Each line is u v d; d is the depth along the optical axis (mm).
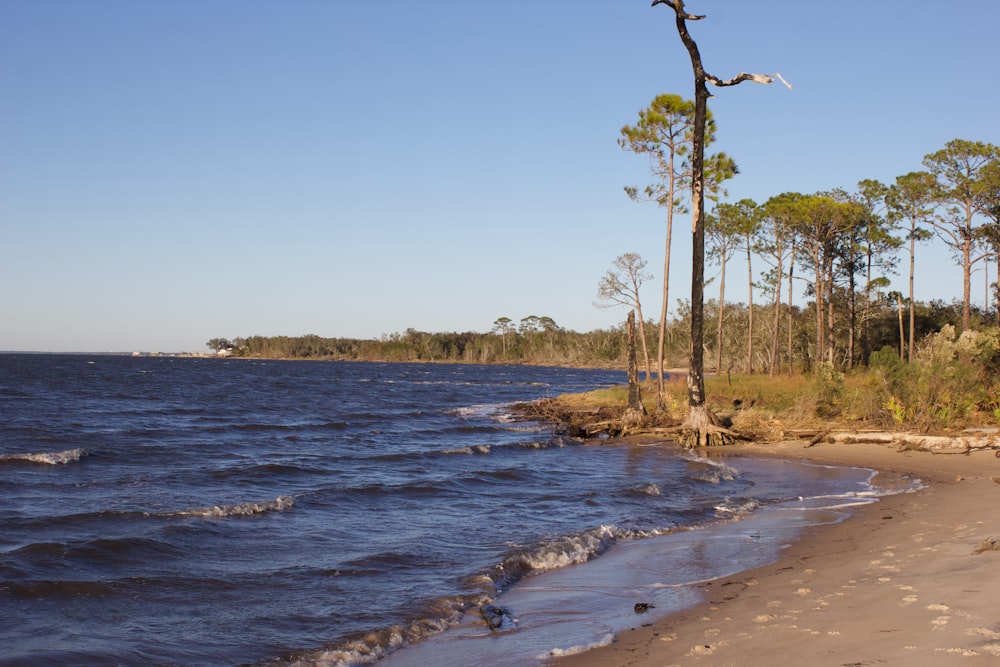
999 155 40469
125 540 11664
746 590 8656
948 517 12094
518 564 10703
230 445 28516
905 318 63094
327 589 9586
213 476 20062
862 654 5672
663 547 11703
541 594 9266
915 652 5523
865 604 7176
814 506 14922
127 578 9797
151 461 23031
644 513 14867
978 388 25578
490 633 7770
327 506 15633
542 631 7719
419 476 20766
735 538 12078
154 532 12430
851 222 49031
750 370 56094
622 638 7184
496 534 13094
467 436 33719
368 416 44250
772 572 9523
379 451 27609
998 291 45312
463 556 11414
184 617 8422
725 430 27109
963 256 43750
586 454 26234
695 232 27234
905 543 10266
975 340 27016
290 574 10266
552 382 102188
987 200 41844
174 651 7375
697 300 27438
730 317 85875
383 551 11641
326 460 24312
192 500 16234
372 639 7594
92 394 58250
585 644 7086
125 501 15852
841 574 8812
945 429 24047
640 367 115375
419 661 7008
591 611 8367
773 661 5820
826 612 7109
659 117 34500
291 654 7320
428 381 101000
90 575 9898
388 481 19688
